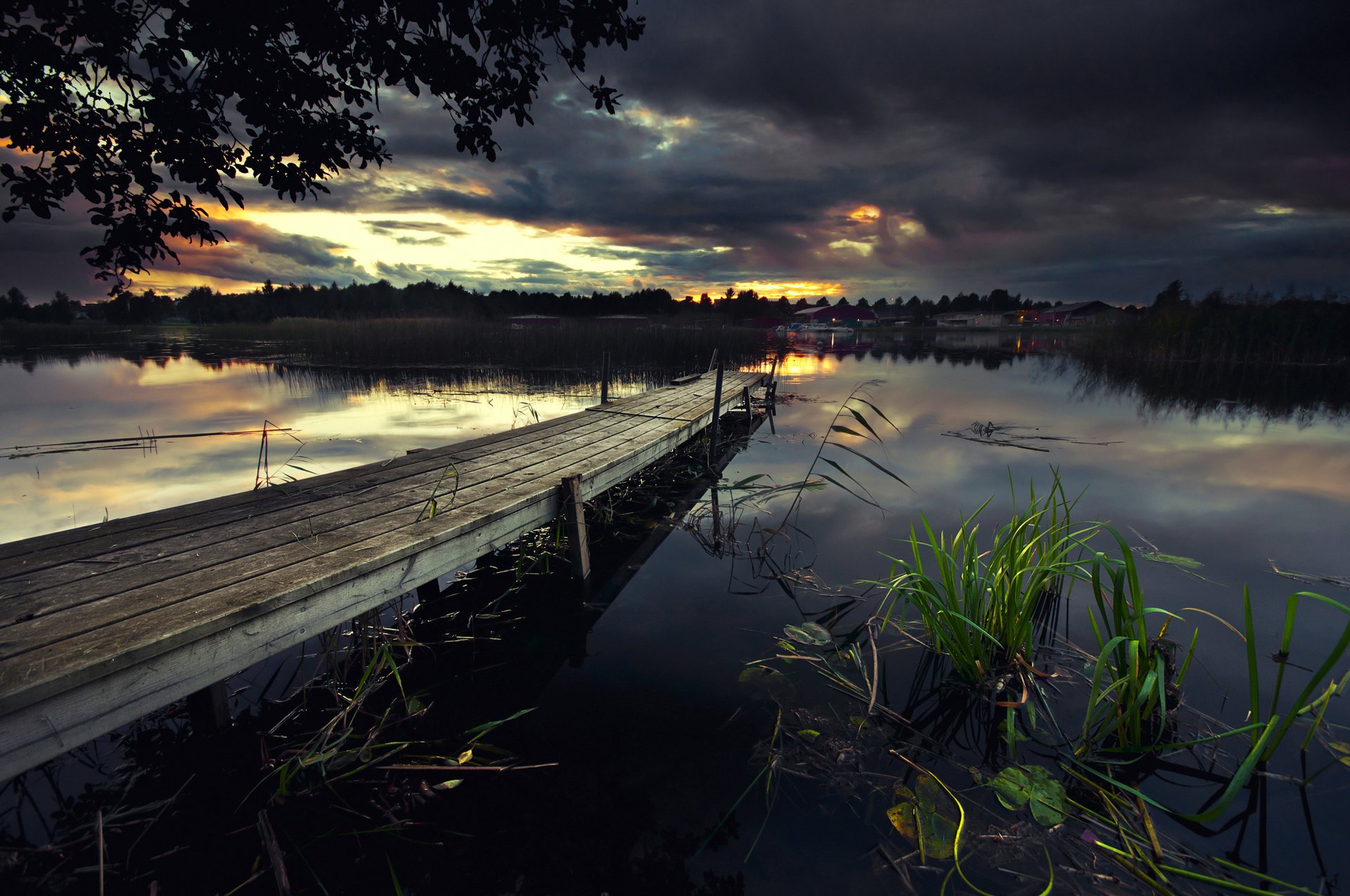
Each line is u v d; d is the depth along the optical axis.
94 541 2.80
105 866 1.87
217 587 2.35
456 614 3.58
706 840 1.96
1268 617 3.39
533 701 2.72
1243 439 8.10
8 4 2.95
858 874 1.83
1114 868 1.85
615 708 2.67
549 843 1.96
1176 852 1.90
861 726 2.52
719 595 3.79
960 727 2.52
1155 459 7.02
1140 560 4.18
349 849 1.95
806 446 7.99
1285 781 2.19
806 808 2.10
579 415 6.90
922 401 11.82
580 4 3.76
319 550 2.77
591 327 20.03
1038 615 3.44
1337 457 7.05
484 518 3.32
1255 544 4.45
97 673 1.81
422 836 1.99
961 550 4.27
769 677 2.87
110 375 14.14
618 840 1.97
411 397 11.03
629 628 3.38
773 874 1.83
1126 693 2.41
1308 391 12.38
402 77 3.67
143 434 7.62
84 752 2.39
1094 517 5.06
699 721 2.58
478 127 4.15
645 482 6.30
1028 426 9.07
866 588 3.85
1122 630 2.49
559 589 3.90
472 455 4.75
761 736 2.48
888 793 2.16
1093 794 2.15
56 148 3.35
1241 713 2.57
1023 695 2.66
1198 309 18.11
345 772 2.27
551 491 3.92
